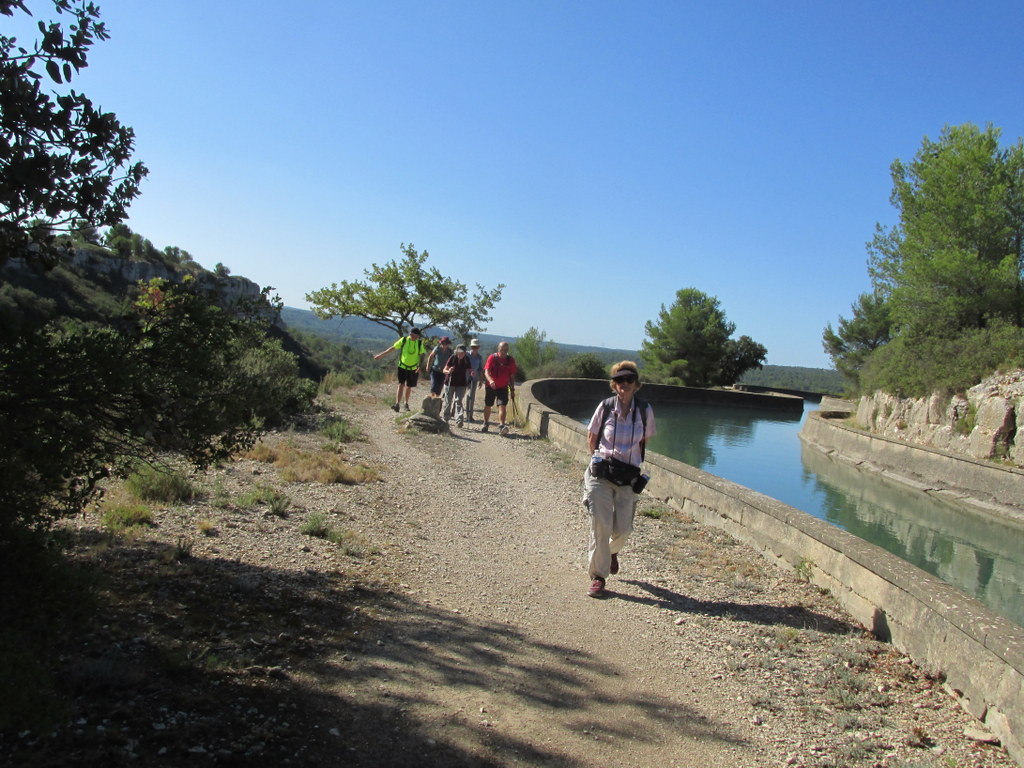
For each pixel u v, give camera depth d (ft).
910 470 63.46
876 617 16.46
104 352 10.65
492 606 16.44
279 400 14.26
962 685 13.02
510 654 13.73
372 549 19.34
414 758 9.63
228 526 18.92
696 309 178.19
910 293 81.30
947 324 75.82
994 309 73.56
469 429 49.08
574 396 110.22
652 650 14.79
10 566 11.94
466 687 12.01
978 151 74.28
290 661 11.76
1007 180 74.84
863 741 11.43
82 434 10.75
